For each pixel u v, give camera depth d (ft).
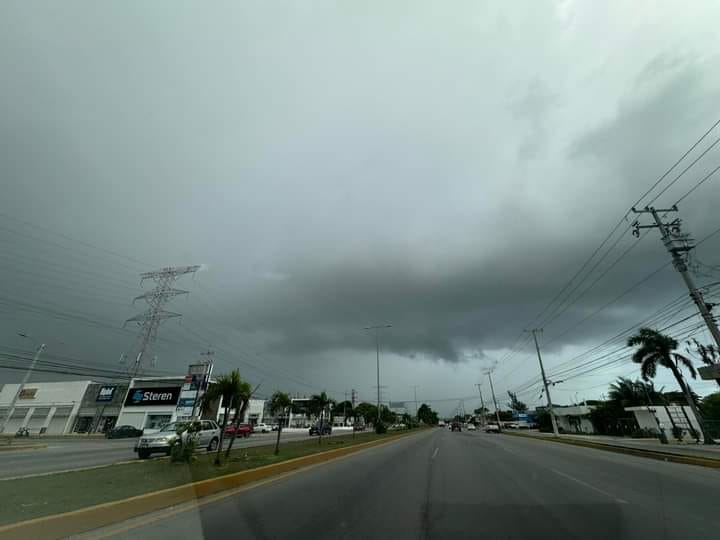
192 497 27.04
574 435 151.02
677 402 162.61
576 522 21.03
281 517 21.99
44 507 20.94
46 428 178.60
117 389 180.86
